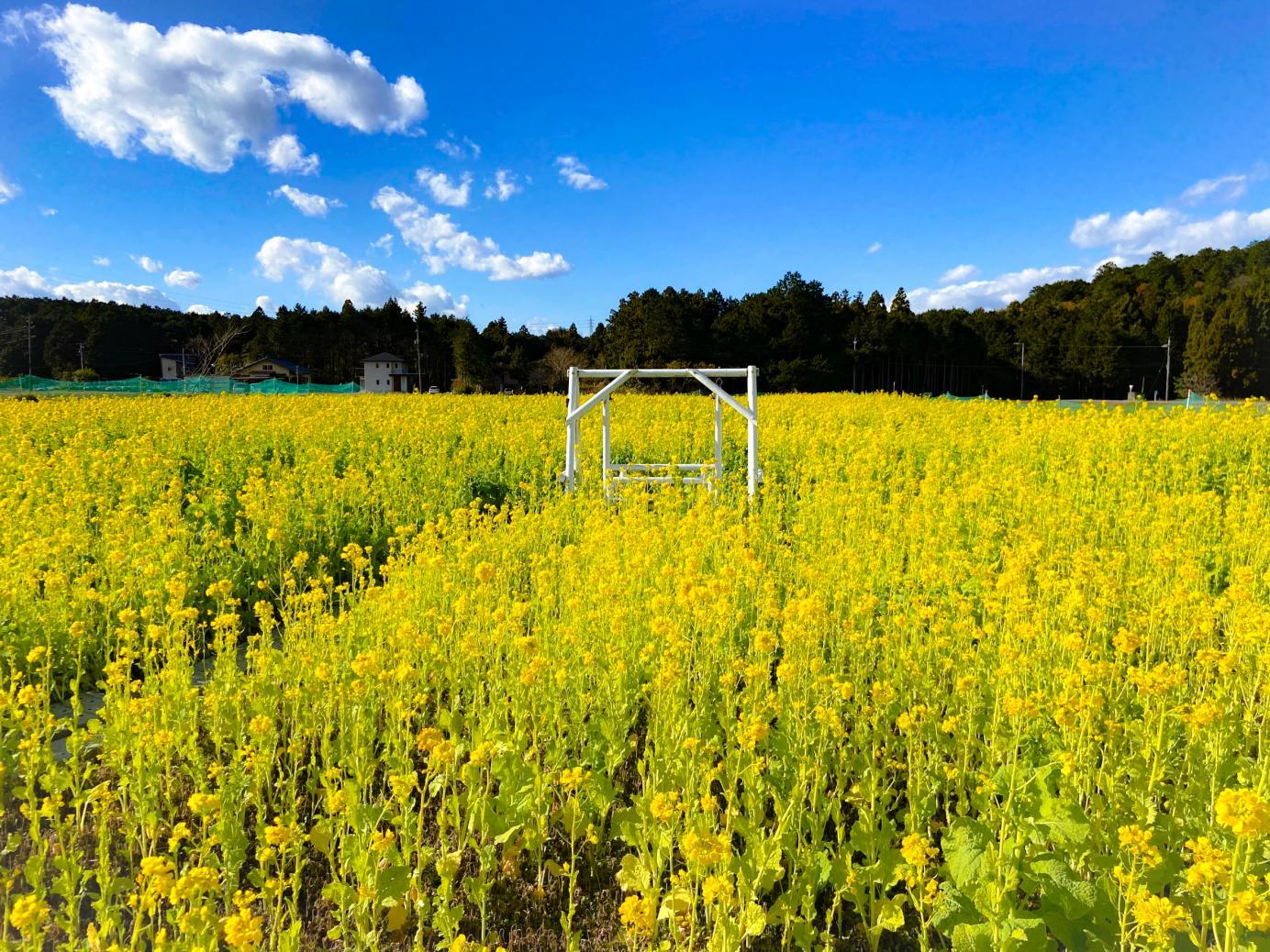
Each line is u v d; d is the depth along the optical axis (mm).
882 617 5211
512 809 3318
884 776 3660
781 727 3812
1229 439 10805
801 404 20484
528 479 10734
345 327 81000
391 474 9281
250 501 7543
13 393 32531
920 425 15484
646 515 7586
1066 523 7199
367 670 3695
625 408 18047
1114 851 2939
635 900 2412
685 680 3996
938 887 2943
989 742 3709
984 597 4820
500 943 3004
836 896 2910
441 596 5344
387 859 2988
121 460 9289
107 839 3021
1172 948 2434
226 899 2910
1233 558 6527
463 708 4387
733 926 2586
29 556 5289
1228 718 3299
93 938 2590
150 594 5188
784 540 7348
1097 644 4328
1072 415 15359
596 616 4469
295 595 5059
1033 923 2613
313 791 3686
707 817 3027
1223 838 2865
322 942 2938
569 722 4043
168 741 3482
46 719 3461
